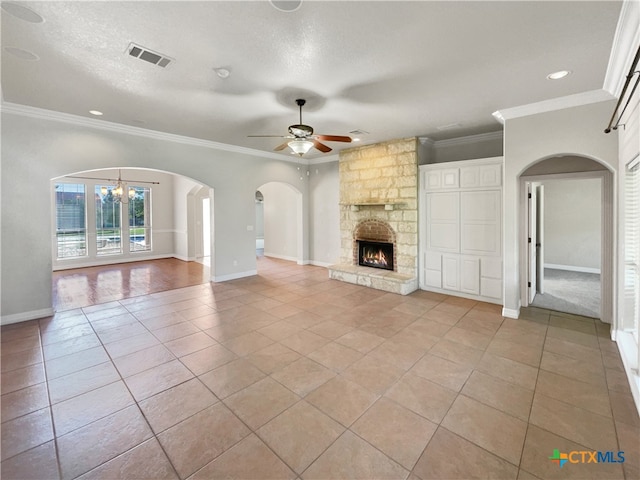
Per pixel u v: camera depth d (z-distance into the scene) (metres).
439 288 5.30
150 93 3.39
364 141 5.68
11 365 2.88
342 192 6.48
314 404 2.29
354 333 3.59
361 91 3.32
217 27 2.19
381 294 5.24
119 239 8.58
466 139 5.36
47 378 2.66
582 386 2.50
